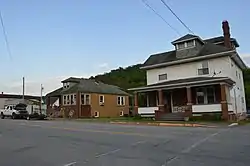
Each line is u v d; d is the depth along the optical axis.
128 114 48.50
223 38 35.56
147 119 30.38
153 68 34.47
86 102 44.81
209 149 9.95
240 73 37.34
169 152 9.41
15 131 17.28
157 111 29.83
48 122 27.62
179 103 31.59
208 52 30.62
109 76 80.62
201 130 17.50
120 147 10.59
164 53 36.50
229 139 12.77
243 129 18.48
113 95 49.00
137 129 18.06
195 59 31.05
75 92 44.31
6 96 73.06
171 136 14.01
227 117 25.97
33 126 21.38
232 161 7.87
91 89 46.03
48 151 9.91
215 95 29.31
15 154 9.40
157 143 11.56
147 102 33.91
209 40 37.03
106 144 11.40
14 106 41.12
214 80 26.78
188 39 32.06
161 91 30.47
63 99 46.31
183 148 10.22
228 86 29.06
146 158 8.41
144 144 11.30
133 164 7.60
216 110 27.00
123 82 73.06
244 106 37.75
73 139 13.07
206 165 7.39
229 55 29.52
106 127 19.91
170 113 29.28
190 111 27.92
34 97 81.00
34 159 8.53
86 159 8.39
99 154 9.19
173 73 32.81
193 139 12.80
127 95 51.69
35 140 12.88
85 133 15.59
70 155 9.09
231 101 29.69
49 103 50.41
